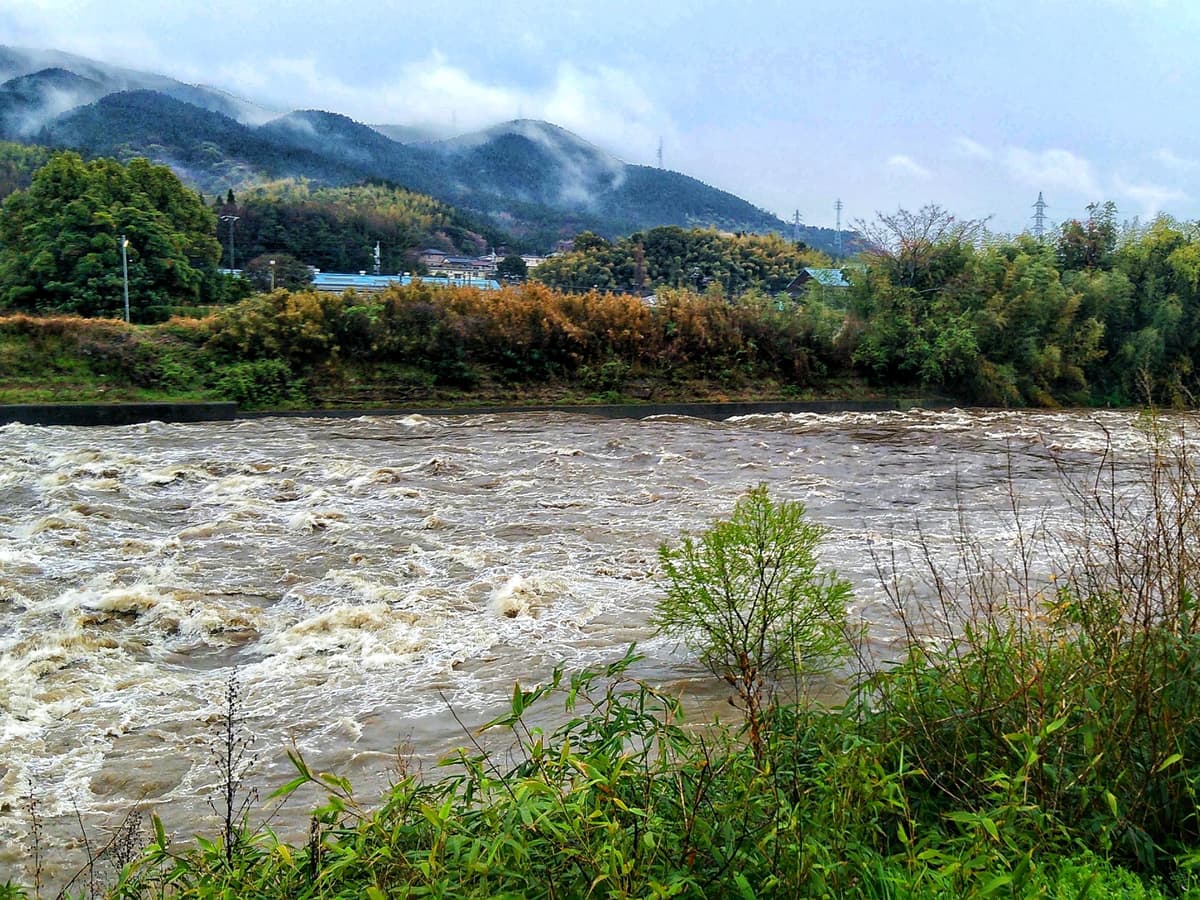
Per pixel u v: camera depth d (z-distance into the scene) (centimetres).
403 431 1944
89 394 2070
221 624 866
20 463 1501
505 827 287
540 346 2481
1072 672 415
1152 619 426
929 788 396
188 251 3919
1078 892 305
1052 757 388
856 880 321
